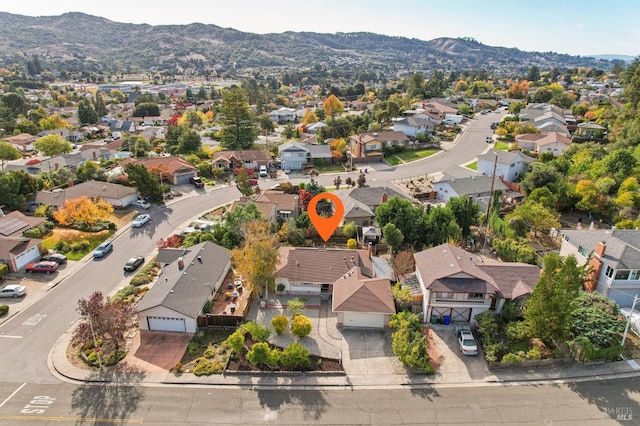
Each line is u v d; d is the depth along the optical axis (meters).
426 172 93.31
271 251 43.25
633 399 32.94
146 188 71.06
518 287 41.03
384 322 40.78
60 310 42.97
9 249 49.62
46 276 49.28
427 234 55.53
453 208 58.38
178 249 51.69
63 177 80.25
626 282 42.12
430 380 34.69
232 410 31.53
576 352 36.59
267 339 39.12
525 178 74.62
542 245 56.84
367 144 104.00
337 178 84.19
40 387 33.38
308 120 151.75
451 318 41.50
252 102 187.38
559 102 155.75
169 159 87.38
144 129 143.88
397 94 197.50
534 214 58.16
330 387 33.97
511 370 35.81
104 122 172.38
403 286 44.62
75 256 53.94
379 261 50.78
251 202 60.47
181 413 31.16
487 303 40.22
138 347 38.06
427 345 38.34
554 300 34.47
